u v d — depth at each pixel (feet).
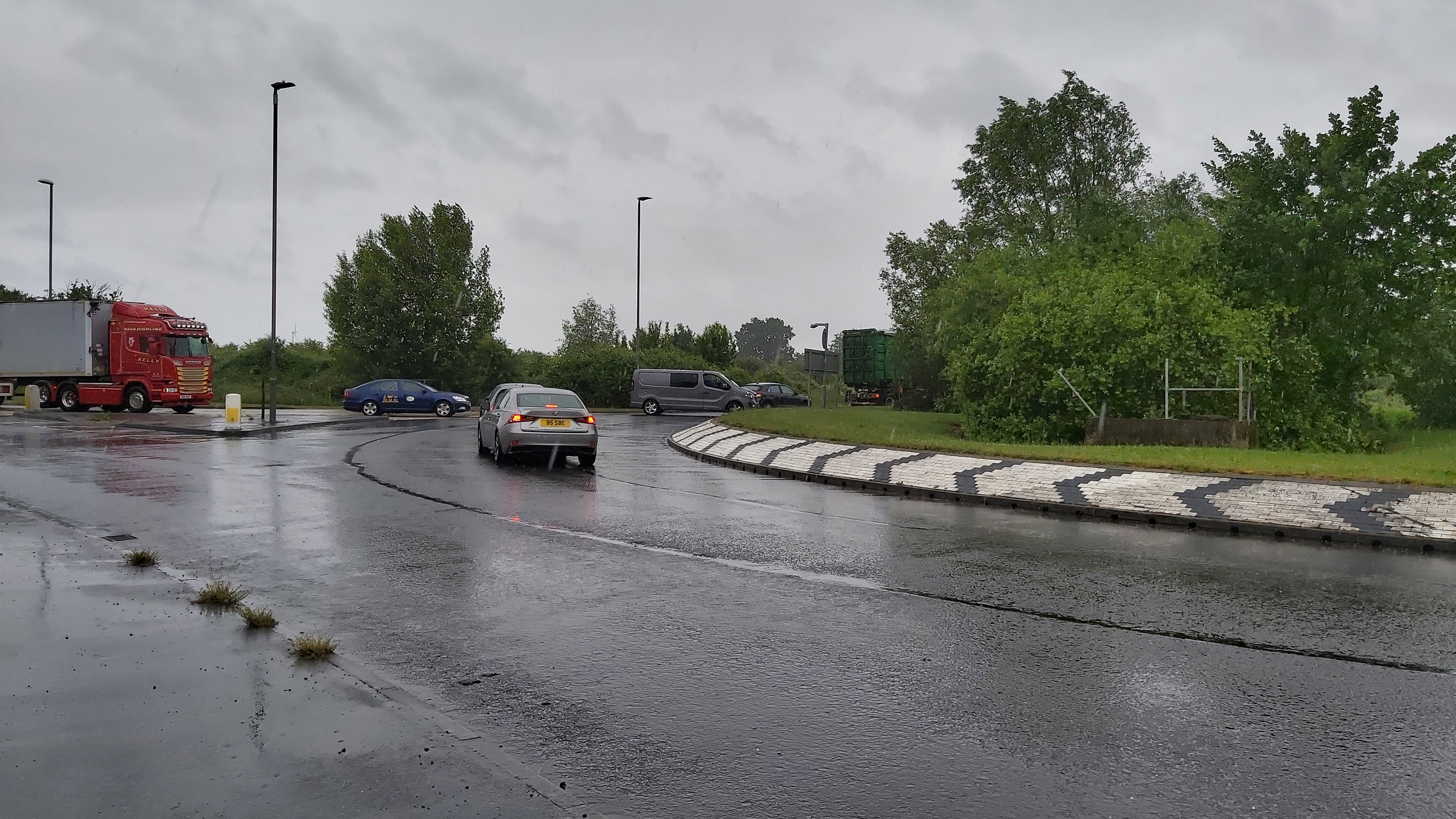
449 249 163.84
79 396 114.42
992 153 138.92
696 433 85.30
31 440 72.28
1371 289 78.13
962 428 79.25
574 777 13.21
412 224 164.14
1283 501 37.76
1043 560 29.91
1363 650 20.01
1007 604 24.00
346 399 132.26
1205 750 14.46
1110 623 22.17
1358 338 78.89
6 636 18.76
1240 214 80.64
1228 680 17.93
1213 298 71.82
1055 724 15.55
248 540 31.63
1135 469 46.01
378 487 47.19
